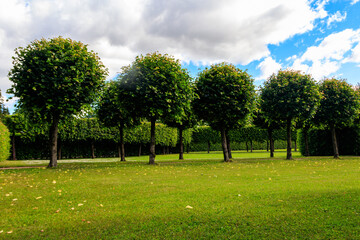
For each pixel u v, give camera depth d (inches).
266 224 151.2
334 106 780.6
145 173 422.3
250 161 711.1
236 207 187.2
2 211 185.2
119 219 163.2
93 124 1154.0
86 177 373.4
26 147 1048.8
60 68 493.0
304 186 267.9
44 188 278.4
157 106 573.6
